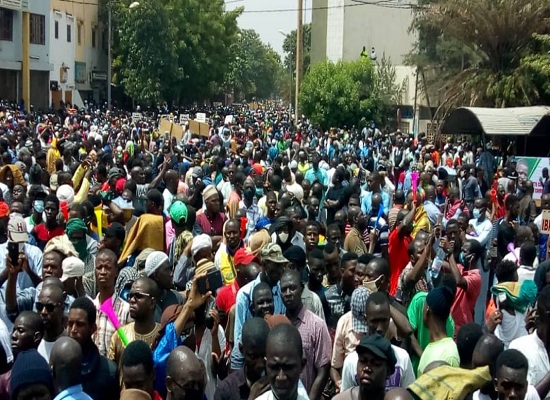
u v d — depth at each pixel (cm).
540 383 562
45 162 1563
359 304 625
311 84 4444
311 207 1234
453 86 3531
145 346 487
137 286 569
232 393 532
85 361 538
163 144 2373
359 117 4441
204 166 1766
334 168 1794
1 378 531
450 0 3453
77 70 5684
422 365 593
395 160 2762
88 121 3769
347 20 5525
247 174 1608
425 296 669
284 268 670
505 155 2808
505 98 3291
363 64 4547
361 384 472
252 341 516
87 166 1360
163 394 540
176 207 881
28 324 550
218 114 5897
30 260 796
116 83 5953
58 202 973
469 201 1616
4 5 4462
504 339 692
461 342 574
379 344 471
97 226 1043
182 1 6100
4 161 1534
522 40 3362
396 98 4500
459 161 2700
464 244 891
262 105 12494
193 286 573
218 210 1027
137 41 5675
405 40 5381
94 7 5969
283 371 449
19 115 3766
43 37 4975
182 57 6088
